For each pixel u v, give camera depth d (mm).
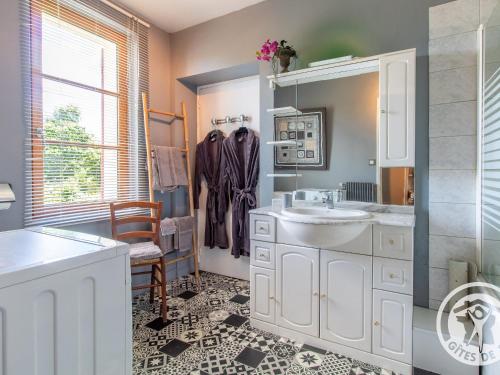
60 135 1979
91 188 2186
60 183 1982
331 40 2088
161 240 2479
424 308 1836
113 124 2350
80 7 2057
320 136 2107
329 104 2068
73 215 2037
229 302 2354
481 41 1650
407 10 1845
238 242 2725
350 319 1631
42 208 1876
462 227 1738
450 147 1755
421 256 1849
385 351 1543
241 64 2471
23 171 1775
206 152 2939
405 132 1771
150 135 2627
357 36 1999
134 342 1794
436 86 1778
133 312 2178
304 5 2182
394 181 1861
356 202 1971
